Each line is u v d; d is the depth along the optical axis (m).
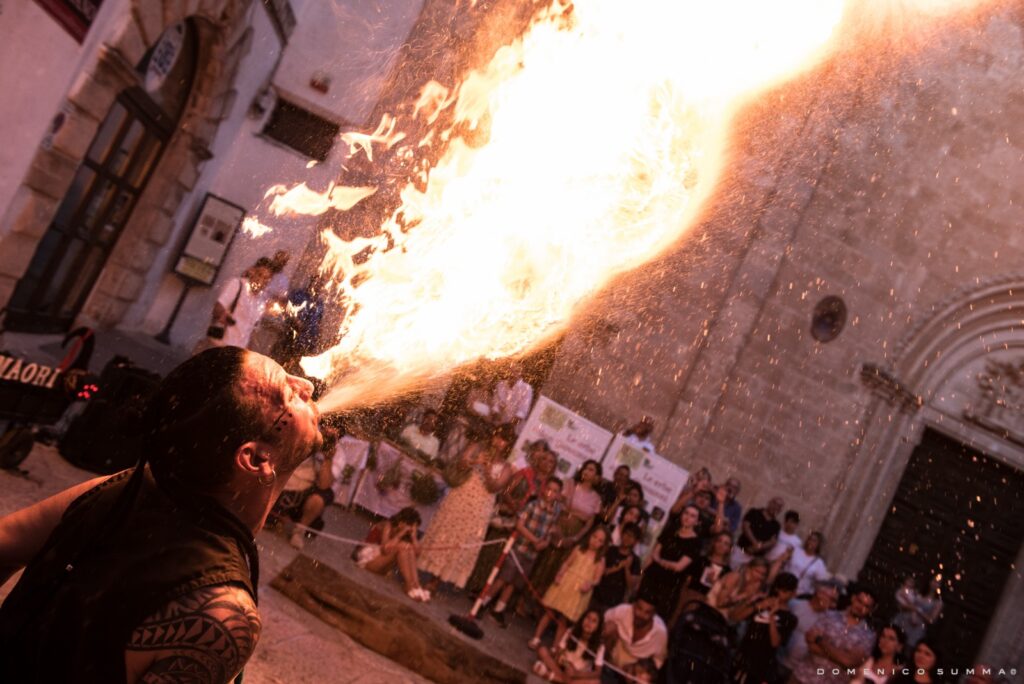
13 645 1.13
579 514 6.80
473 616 6.32
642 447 7.40
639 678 6.40
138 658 1.05
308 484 6.24
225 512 1.17
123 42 6.87
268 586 5.31
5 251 6.62
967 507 11.59
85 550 1.17
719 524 8.95
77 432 5.55
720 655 6.88
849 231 11.09
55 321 8.55
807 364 11.05
